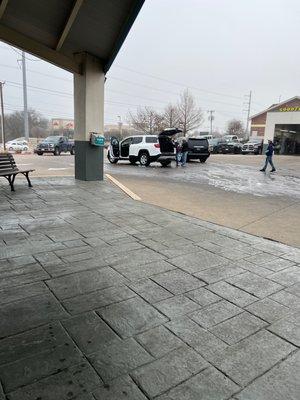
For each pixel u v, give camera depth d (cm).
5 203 659
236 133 7612
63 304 282
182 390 193
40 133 6644
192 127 4656
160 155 1625
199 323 261
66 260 375
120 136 5628
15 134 6259
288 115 3142
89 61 913
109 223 533
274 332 252
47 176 1069
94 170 985
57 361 213
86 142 953
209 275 348
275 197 855
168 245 437
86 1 719
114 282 325
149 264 371
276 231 525
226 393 192
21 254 389
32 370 204
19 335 238
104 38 844
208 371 209
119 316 267
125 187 905
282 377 206
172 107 4684
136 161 1756
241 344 237
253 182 1156
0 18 751
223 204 736
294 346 237
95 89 944
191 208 676
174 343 236
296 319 271
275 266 378
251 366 215
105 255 393
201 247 434
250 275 351
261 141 3541
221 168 1675
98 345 230
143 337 241
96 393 189
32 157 2297
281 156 2956
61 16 762
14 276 332
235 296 305
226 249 430
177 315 271
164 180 1134
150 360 217
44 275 336
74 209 622
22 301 285
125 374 204
